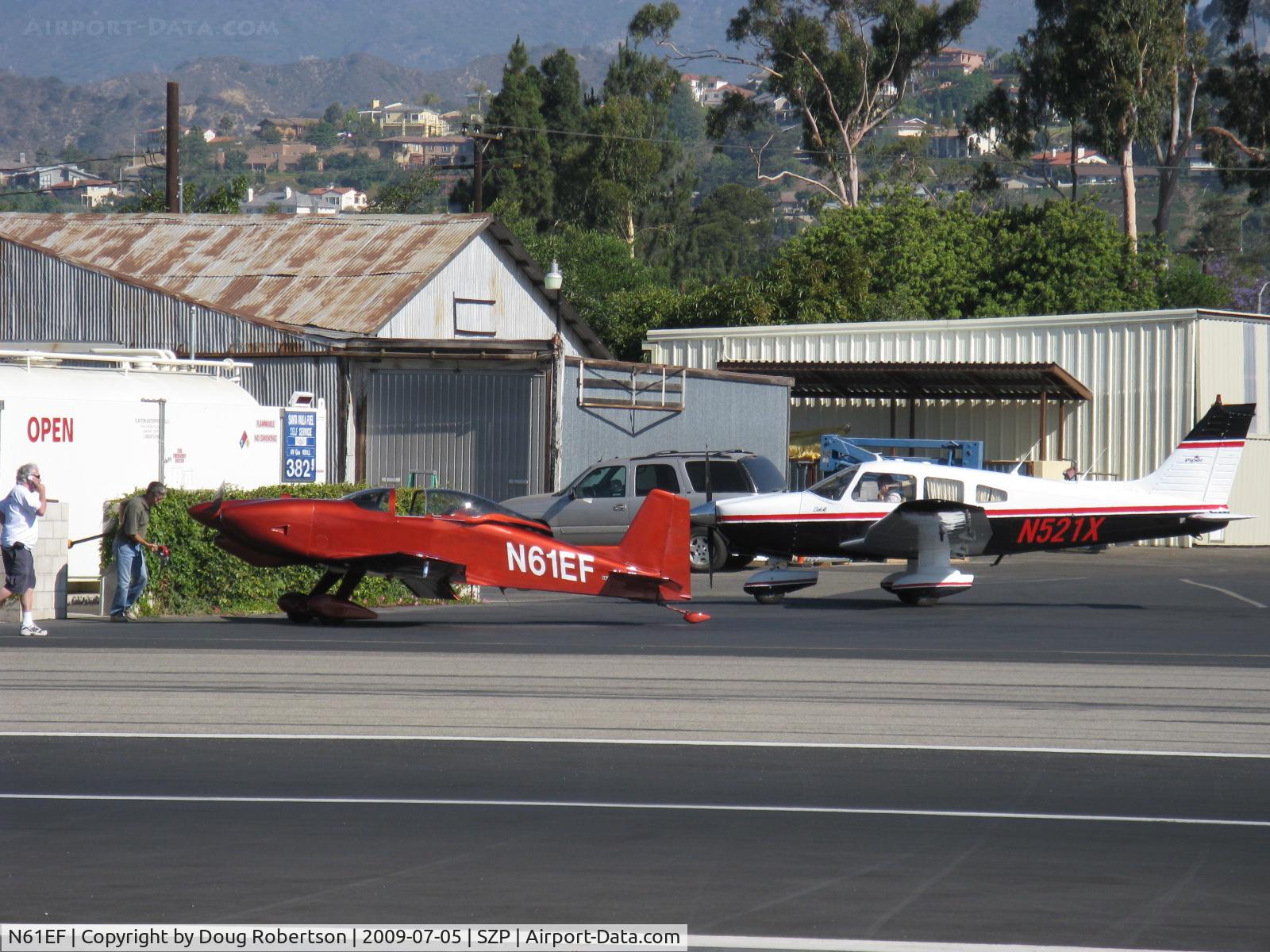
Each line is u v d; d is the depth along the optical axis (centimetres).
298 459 5525
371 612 4028
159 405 4944
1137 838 1767
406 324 7700
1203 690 2931
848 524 4909
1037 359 8988
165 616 4162
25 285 7431
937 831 1783
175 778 2028
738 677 3031
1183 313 8388
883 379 8912
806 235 13525
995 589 5494
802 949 1356
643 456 5869
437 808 1875
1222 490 4794
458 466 6112
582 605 4747
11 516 3562
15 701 2606
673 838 1736
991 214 14575
